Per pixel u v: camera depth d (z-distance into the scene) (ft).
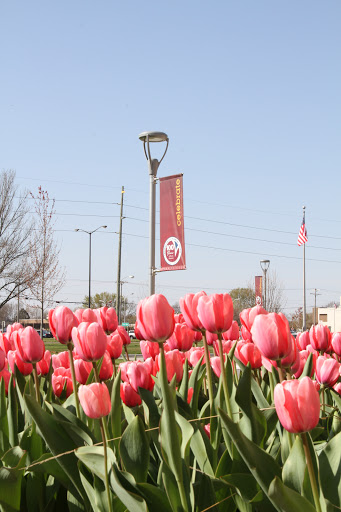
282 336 5.91
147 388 7.98
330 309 236.84
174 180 51.34
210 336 10.66
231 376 7.61
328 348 10.54
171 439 5.61
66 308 7.98
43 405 8.41
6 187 93.35
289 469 5.59
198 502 6.23
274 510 5.68
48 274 91.97
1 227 92.07
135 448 6.25
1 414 8.07
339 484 5.40
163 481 6.17
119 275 133.39
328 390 9.61
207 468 6.73
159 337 5.68
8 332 11.00
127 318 277.23
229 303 7.02
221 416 5.20
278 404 4.90
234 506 6.79
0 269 92.07
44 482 7.48
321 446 7.28
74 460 6.62
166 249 51.65
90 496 6.39
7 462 7.06
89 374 8.68
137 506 5.50
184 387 8.30
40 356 8.24
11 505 6.68
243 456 5.25
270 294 207.31
